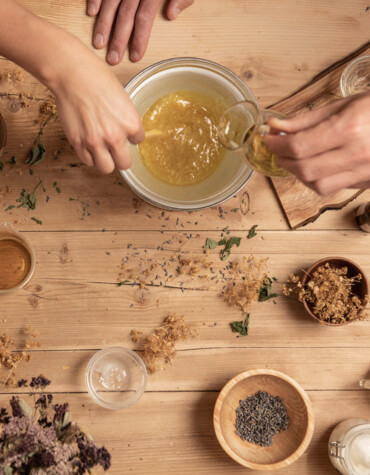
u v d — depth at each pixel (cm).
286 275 98
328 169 69
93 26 94
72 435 80
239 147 82
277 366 98
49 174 97
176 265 98
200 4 96
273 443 97
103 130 77
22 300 96
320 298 95
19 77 95
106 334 97
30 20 76
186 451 97
